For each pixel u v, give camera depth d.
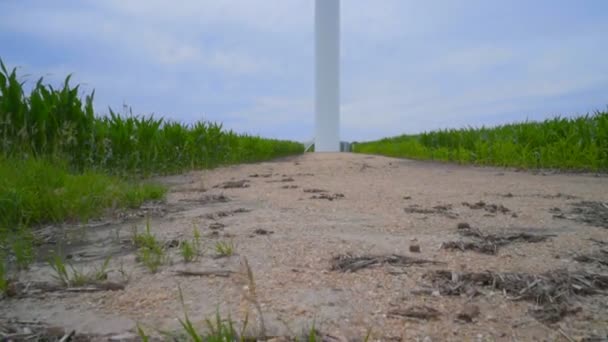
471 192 4.23
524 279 1.59
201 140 8.10
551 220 2.77
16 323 1.29
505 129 9.57
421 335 1.18
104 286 1.58
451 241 2.15
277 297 1.44
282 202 3.58
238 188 4.65
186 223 2.73
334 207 3.31
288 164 9.21
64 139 4.79
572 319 1.29
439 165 8.54
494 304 1.39
